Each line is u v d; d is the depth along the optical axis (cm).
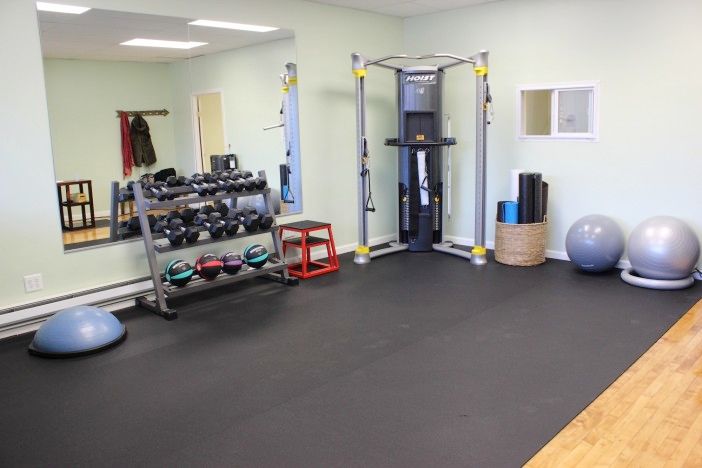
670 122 448
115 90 411
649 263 425
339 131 561
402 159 557
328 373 302
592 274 473
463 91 573
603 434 237
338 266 516
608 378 287
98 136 404
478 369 301
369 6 545
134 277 427
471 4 541
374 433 241
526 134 541
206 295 447
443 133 593
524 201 495
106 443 240
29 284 377
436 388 281
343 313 396
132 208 423
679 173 449
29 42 364
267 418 257
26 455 233
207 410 266
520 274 480
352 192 582
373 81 586
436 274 489
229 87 473
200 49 455
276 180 519
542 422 247
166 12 425
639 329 351
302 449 231
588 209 502
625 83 465
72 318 344
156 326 382
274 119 510
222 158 482
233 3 463
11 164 363
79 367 320
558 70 502
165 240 447
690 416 249
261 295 444
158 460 227
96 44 396
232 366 315
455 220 605
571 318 373
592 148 491
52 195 382
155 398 280
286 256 521
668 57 442
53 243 386
